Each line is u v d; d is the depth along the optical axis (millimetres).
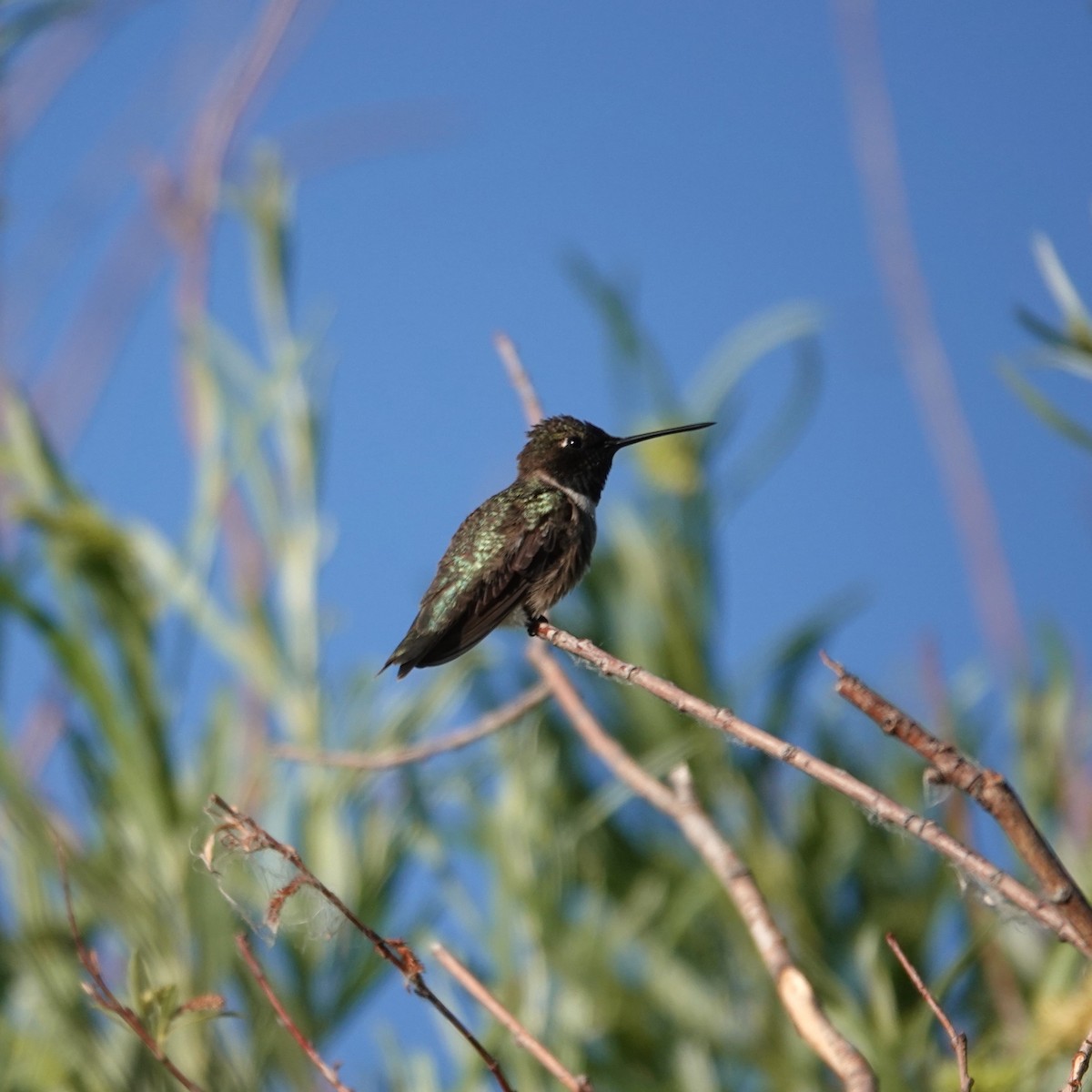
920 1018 10188
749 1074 11375
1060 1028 8727
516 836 11305
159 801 10727
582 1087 5641
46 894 10695
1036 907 4969
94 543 11414
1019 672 11602
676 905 11484
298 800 11211
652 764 11781
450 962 5992
